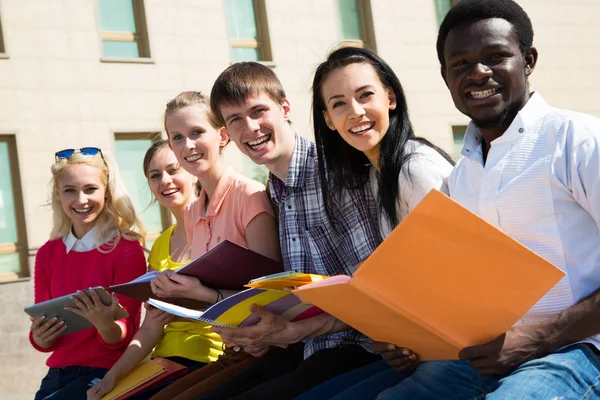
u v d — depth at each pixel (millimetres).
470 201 2539
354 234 3193
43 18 12391
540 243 2354
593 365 2236
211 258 3076
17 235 12016
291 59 14109
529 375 2201
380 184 2988
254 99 3398
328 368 3182
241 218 3637
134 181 12859
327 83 3014
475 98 2457
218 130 3875
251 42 14000
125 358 3881
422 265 2176
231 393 3408
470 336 2283
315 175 3332
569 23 16984
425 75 15344
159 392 3699
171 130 3848
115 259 4184
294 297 2867
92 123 12539
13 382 11352
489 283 2139
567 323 2230
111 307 3713
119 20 13078
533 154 2373
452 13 2506
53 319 3836
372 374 3031
